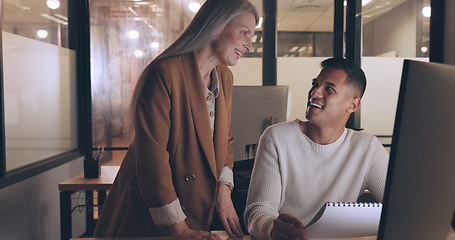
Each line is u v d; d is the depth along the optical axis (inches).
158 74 44.9
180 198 47.7
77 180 99.0
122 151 164.6
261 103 103.9
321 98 43.4
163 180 43.5
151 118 44.3
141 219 46.9
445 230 27.4
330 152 46.1
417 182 23.5
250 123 103.9
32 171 119.2
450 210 27.0
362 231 33.0
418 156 23.0
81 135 161.9
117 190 51.1
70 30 154.2
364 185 48.4
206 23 46.3
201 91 47.3
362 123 141.2
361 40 142.8
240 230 48.3
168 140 46.7
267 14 167.8
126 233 47.2
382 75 138.2
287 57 168.6
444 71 23.8
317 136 46.2
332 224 33.1
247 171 67.0
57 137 141.6
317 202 46.7
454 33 47.1
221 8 46.3
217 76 51.4
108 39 163.9
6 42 108.3
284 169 46.6
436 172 24.5
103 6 162.9
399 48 131.0
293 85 168.9
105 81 163.9
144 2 164.1
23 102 117.6
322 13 166.2
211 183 48.3
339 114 44.0
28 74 120.7
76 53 159.5
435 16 48.6
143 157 43.9
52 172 132.5
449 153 25.0
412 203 23.6
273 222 36.4
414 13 125.0
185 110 46.8
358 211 32.7
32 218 118.5
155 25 165.0
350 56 145.8
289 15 167.3
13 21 112.1
